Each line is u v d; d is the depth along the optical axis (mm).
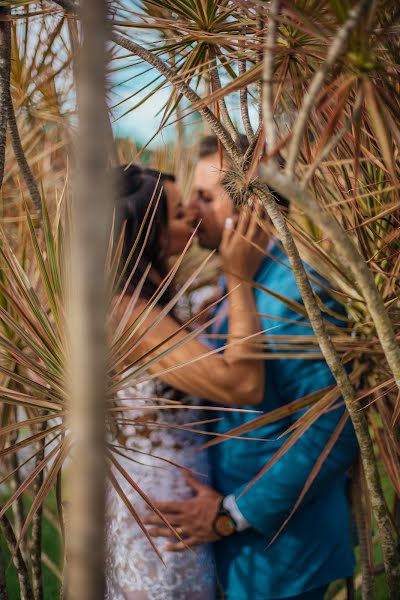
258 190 731
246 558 1041
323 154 501
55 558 1956
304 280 744
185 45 852
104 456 285
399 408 933
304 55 693
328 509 1097
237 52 755
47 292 742
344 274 1006
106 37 282
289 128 887
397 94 673
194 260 1372
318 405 940
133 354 989
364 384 1071
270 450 1038
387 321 549
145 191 1040
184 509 1000
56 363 745
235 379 962
